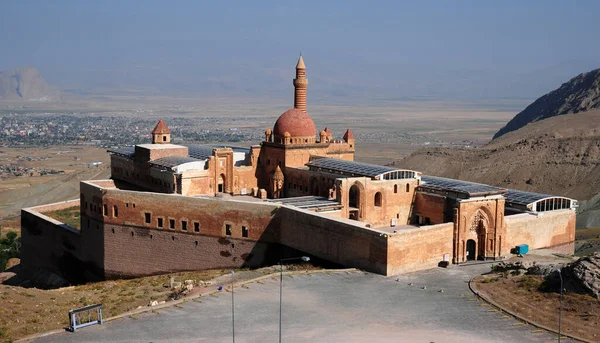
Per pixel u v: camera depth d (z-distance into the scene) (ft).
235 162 395.55
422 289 231.91
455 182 326.65
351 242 262.26
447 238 269.85
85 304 242.99
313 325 194.80
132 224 326.85
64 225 378.53
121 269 333.01
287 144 373.40
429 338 184.65
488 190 290.56
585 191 572.92
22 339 185.98
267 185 389.19
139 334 188.96
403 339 183.83
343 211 310.86
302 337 185.26
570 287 213.66
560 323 187.01
